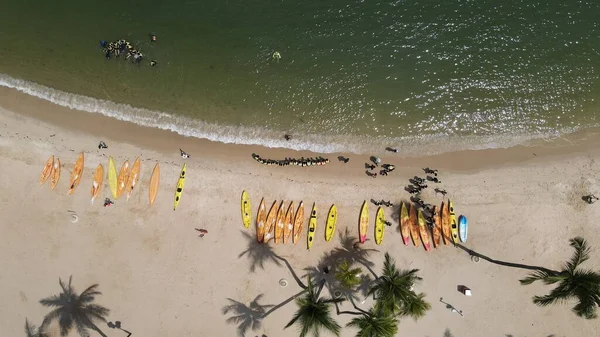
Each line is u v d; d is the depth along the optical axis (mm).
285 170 37188
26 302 36219
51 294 36219
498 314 35406
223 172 37281
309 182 36906
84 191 36906
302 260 36000
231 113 38750
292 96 39094
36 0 40062
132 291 36156
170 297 36094
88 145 37688
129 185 37062
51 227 36625
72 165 37281
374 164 37094
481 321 35438
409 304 31984
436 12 40344
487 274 35719
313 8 40531
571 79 38438
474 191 36438
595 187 35969
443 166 37000
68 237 36531
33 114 38344
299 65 39656
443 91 38844
